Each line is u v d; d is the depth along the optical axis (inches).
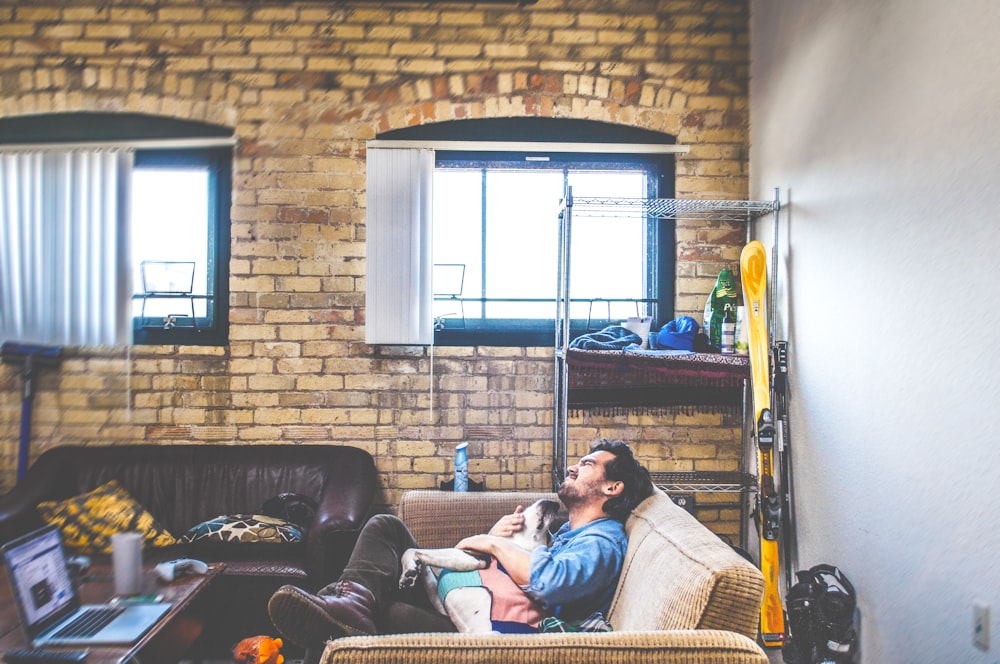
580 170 147.2
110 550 120.7
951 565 81.8
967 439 79.7
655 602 65.7
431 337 143.5
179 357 143.6
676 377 139.7
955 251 82.3
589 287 148.4
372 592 71.5
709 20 144.6
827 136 112.5
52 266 144.4
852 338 104.0
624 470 80.7
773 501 118.3
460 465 136.3
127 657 74.2
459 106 143.8
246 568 115.2
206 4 143.2
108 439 143.6
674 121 144.3
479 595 73.4
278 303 143.9
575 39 144.1
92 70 142.7
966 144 80.9
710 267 144.3
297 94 143.7
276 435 143.8
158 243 146.6
